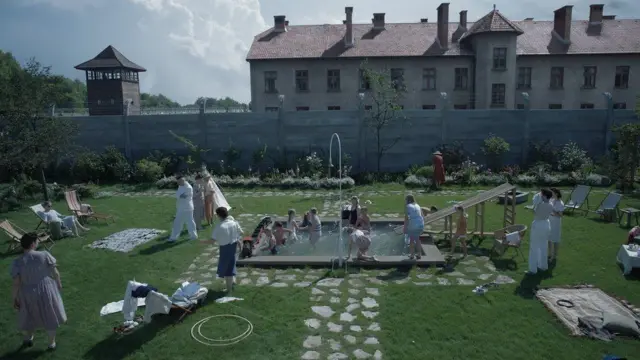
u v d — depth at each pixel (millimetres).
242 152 24359
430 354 6922
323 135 24000
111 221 15398
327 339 7434
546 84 36594
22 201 18578
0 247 12625
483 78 35094
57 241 13016
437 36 37312
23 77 16016
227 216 9305
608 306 8359
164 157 24047
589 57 36125
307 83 36500
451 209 12383
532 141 23688
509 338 7344
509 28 34219
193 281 10023
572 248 11773
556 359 6750
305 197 19453
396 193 20078
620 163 20109
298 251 12227
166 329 7809
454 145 23672
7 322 8172
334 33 38375
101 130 24438
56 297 7223
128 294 7855
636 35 37125
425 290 9305
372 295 9125
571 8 36188
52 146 16641
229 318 8188
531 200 17984
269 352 7090
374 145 24000
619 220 14055
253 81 36812
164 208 17406
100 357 7012
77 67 46188
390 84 25062
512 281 9688
